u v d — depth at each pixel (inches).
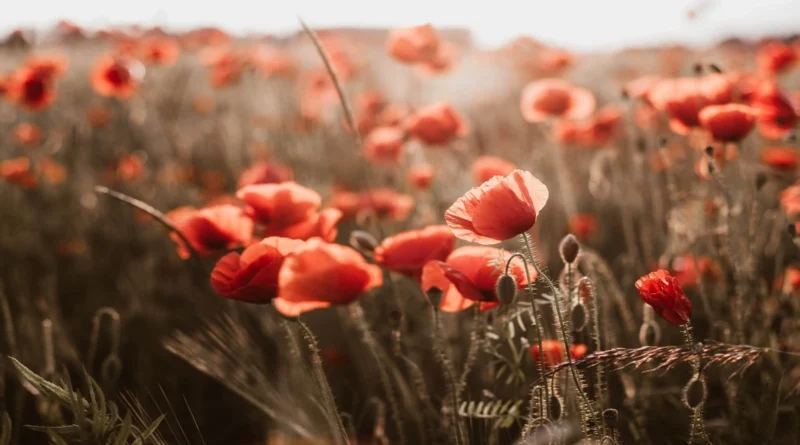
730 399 52.3
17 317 66.4
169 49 127.8
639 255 71.9
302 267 48.0
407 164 95.0
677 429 54.0
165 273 85.3
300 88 139.9
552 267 71.8
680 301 45.0
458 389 49.9
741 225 61.0
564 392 48.8
